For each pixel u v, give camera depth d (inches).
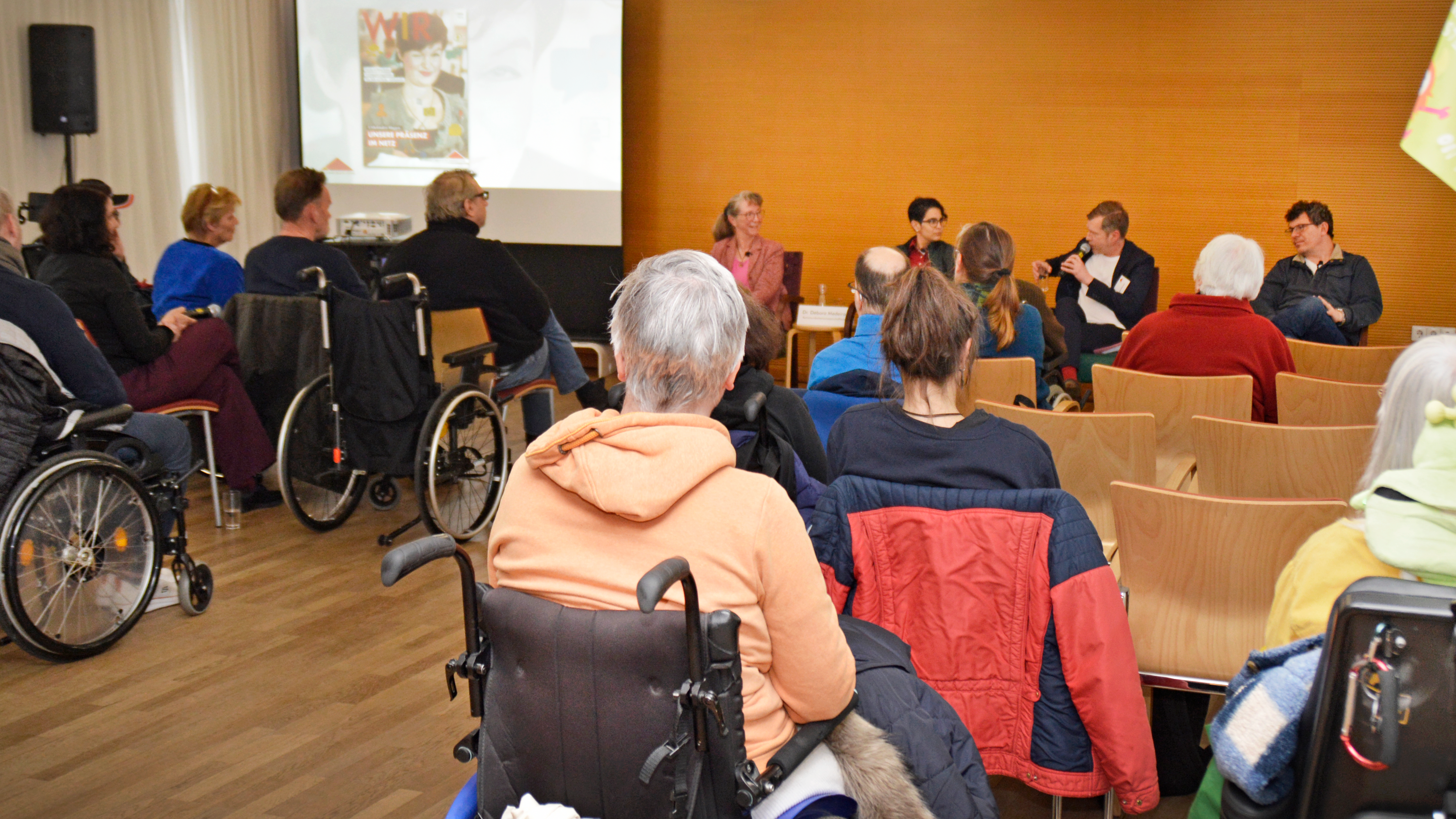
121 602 118.7
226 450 160.2
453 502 173.8
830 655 45.5
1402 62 273.9
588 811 43.4
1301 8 278.1
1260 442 97.7
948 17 297.0
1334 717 37.9
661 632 41.0
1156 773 68.1
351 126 304.5
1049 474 68.9
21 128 237.8
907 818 47.1
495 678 44.9
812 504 83.4
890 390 81.0
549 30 297.3
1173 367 131.1
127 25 261.3
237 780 88.2
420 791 86.8
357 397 145.9
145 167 267.9
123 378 143.6
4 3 232.2
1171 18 285.1
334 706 102.3
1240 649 76.4
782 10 305.1
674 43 311.6
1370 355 151.4
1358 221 281.1
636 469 43.3
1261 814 43.7
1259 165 284.8
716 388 48.9
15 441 104.7
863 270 109.4
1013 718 67.8
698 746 40.6
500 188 303.9
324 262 174.2
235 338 171.8
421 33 300.5
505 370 168.4
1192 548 75.7
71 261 139.9
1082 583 64.2
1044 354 171.5
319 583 137.9
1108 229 221.5
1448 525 43.0
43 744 94.1
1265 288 229.1
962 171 300.8
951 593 67.0
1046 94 294.2
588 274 314.2
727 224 255.0
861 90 303.9
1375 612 36.0
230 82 290.7
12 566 103.4
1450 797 36.9
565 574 43.9
